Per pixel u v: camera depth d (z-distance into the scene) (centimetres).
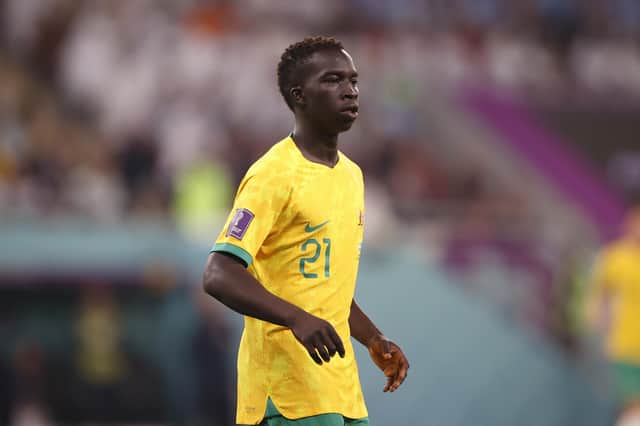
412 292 4412
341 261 1349
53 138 4997
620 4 7069
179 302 4259
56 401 4331
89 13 5706
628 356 3441
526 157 5828
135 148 4984
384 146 5534
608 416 4462
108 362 4306
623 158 5981
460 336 4434
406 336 4372
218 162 5081
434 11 6606
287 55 1361
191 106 5378
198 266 4247
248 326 1370
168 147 5100
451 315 4441
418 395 4334
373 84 5831
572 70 6744
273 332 1334
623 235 5600
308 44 1348
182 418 4309
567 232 5094
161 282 4188
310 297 1324
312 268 1327
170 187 4847
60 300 4272
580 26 6919
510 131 5916
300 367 1328
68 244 4128
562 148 5919
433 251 4512
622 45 6975
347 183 1366
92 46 5559
